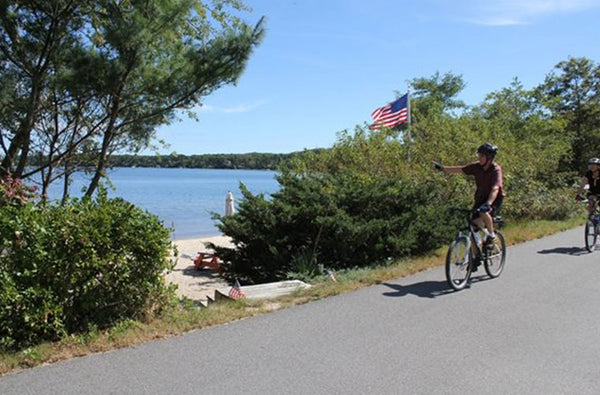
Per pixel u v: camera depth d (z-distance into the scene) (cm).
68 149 1063
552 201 1491
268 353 441
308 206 928
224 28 1133
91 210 506
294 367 412
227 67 962
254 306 584
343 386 379
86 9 898
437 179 1254
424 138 1497
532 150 1691
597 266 828
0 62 898
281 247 971
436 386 380
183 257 1559
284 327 510
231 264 1069
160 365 412
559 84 2983
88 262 476
